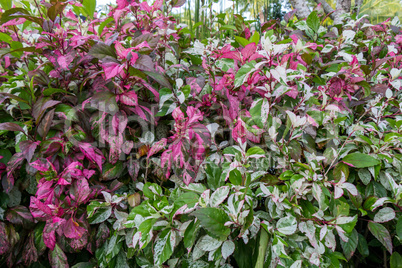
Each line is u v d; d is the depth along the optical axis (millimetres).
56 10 1161
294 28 2229
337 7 3189
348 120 1444
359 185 1345
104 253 1235
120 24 1432
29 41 1542
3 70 1400
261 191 1125
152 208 1079
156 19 1380
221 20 2107
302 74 1220
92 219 1147
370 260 1633
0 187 1212
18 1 1421
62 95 1271
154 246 1100
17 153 1125
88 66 1311
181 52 1599
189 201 1054
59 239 1213
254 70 1124
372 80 1617
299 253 1096
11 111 1207
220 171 1191
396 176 1293
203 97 1333
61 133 1190
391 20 2346
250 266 1080
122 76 1079
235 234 1054
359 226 1473
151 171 1319
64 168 1153
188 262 1106
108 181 1334
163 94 1159
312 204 1228
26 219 1206
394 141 1192
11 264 1227
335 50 1862
